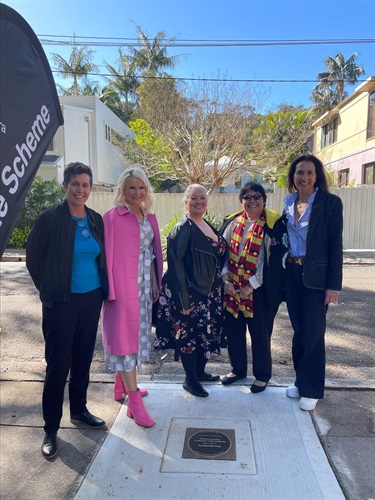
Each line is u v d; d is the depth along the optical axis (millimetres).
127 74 32938
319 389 3242
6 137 1614
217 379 3820
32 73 1770
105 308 3115
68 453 2811
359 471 2590
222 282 3590
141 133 15961
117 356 3074
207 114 12734
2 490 2469
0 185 1591
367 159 17750
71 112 19312
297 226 3268
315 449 2789
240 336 3680
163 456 2736
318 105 38188
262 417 3176
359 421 3135
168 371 4090
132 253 3084
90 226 2900
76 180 2771
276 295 3387
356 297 6988
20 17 1691
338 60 39156
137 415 3098
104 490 2441
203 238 3338
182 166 12914
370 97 17734
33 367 4238
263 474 2557
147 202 3260
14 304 6793
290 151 13117
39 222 2727
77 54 34469
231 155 12531
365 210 13117
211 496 2387
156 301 3486
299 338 3441
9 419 3232
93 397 3568
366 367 4160
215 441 2885
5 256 12055
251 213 3428
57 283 2707
